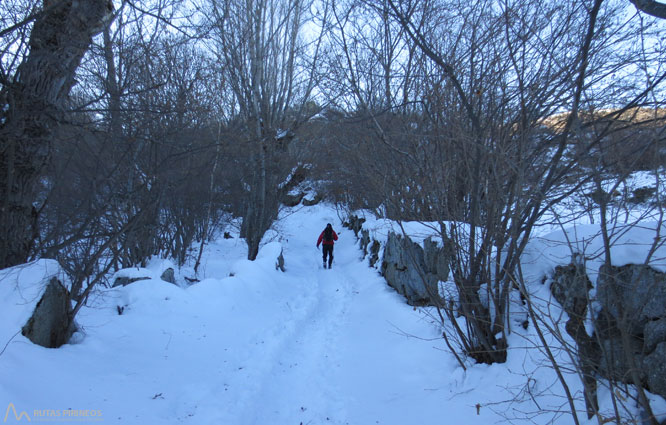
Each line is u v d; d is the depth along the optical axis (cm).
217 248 1545
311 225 2420
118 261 894
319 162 1466
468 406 307
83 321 424
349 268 1083
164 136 463
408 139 420
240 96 1008
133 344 406
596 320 262
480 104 341
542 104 307
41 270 361
